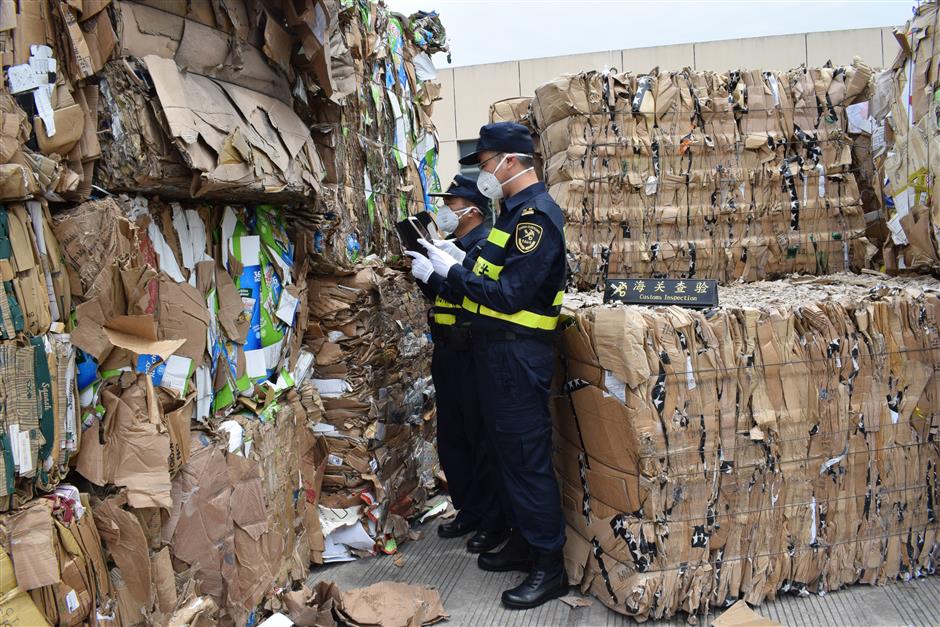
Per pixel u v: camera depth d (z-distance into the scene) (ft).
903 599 8.05
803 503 8.09
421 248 9.23
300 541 8.59
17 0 4.64
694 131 10.48
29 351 4.46
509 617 8.15
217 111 6.09
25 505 4.53
